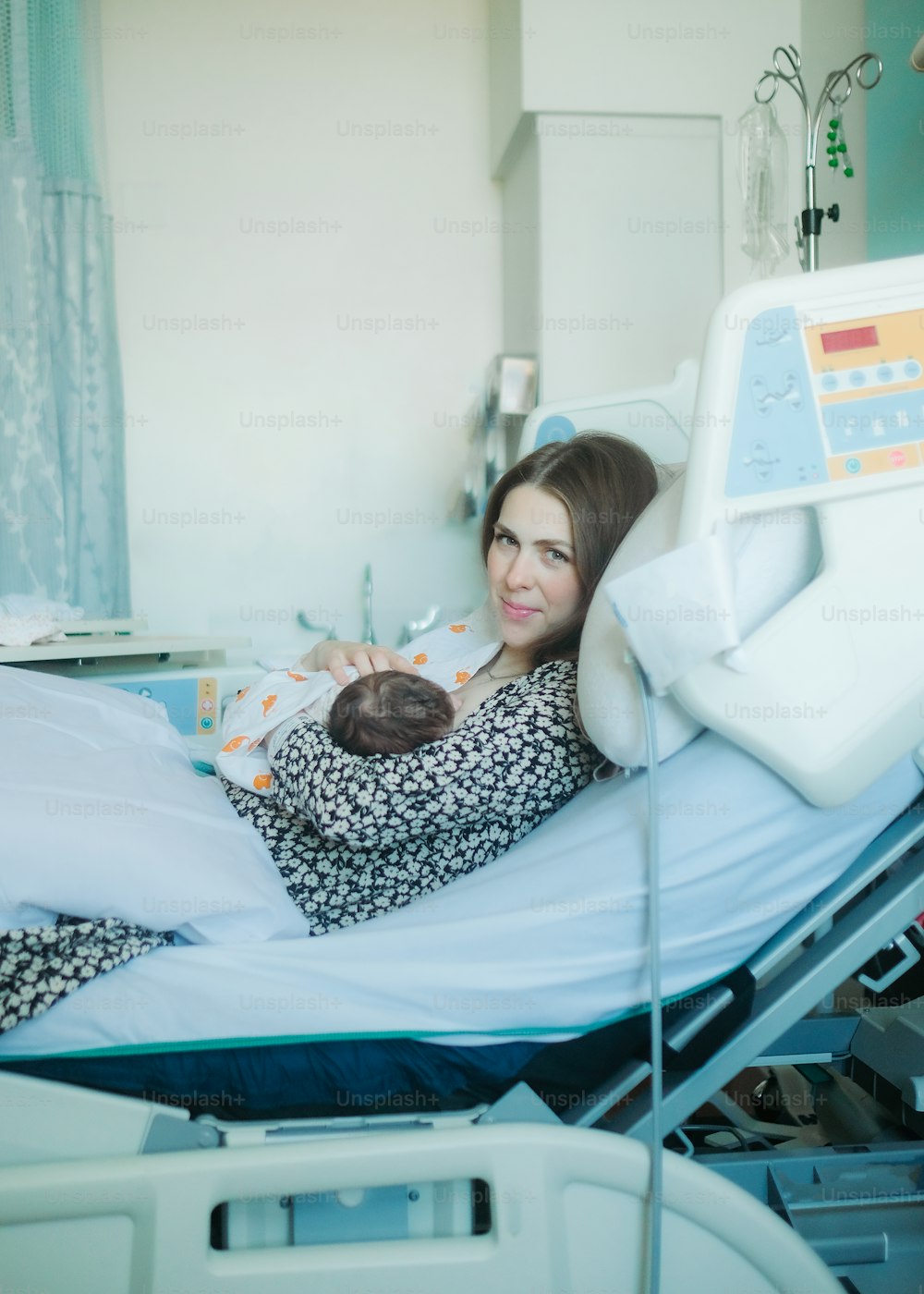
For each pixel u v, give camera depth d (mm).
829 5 2660
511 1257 839
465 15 3188
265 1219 859
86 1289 806
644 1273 854
